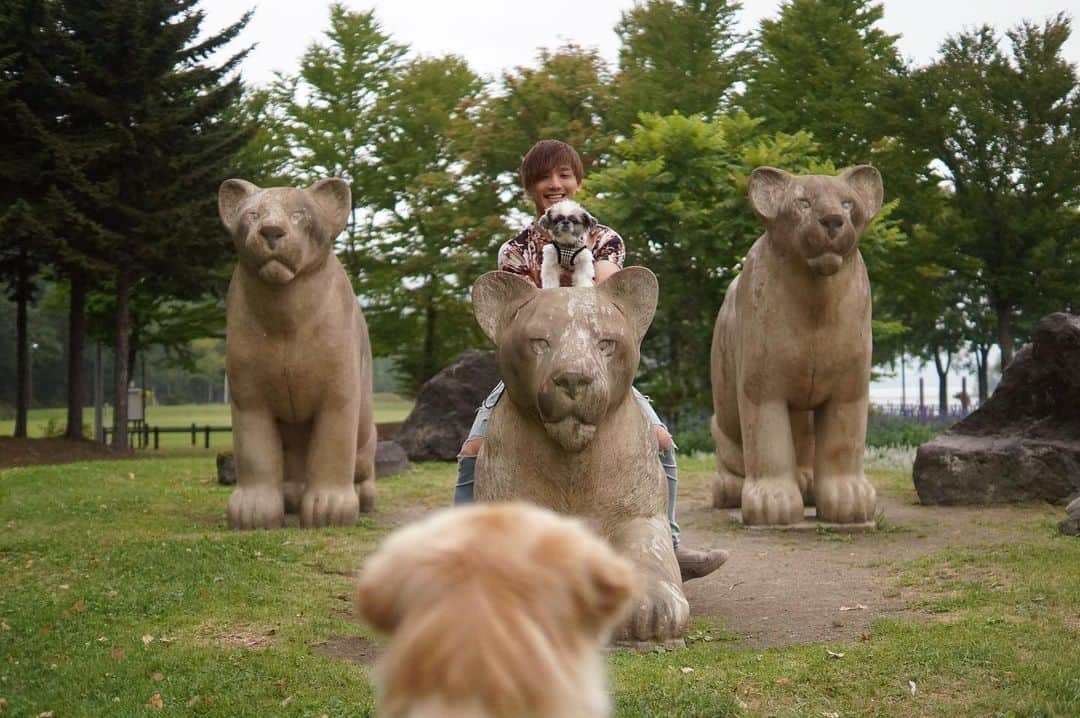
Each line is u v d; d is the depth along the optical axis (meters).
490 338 5.72
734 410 10.73
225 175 25.78
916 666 4.94
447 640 1.16
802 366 9.23
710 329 20.02
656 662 5.18
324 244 9.09
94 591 6.75
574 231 5.95
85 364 74.50
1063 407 10.58
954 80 24.86
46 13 24.09
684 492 12.48
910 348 41.41
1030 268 25.11
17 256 26.47
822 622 6.14
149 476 14.19
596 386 5.23
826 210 8.60
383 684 1.19
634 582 1.27
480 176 26.67
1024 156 24.72
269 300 9.06
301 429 9.76
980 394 40.03
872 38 28.09
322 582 7.20
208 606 6.43
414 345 32.00
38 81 24.44
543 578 1.21
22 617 6.19
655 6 29.59
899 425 19.30
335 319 9.35
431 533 1.25
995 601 6.24
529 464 5.66
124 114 25.14
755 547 8.61
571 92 25.53
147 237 25.06
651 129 20.41
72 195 24.59
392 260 29.83
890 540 8.69
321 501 9.41
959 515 9.88
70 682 5.04
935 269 26.44
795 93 27.02
